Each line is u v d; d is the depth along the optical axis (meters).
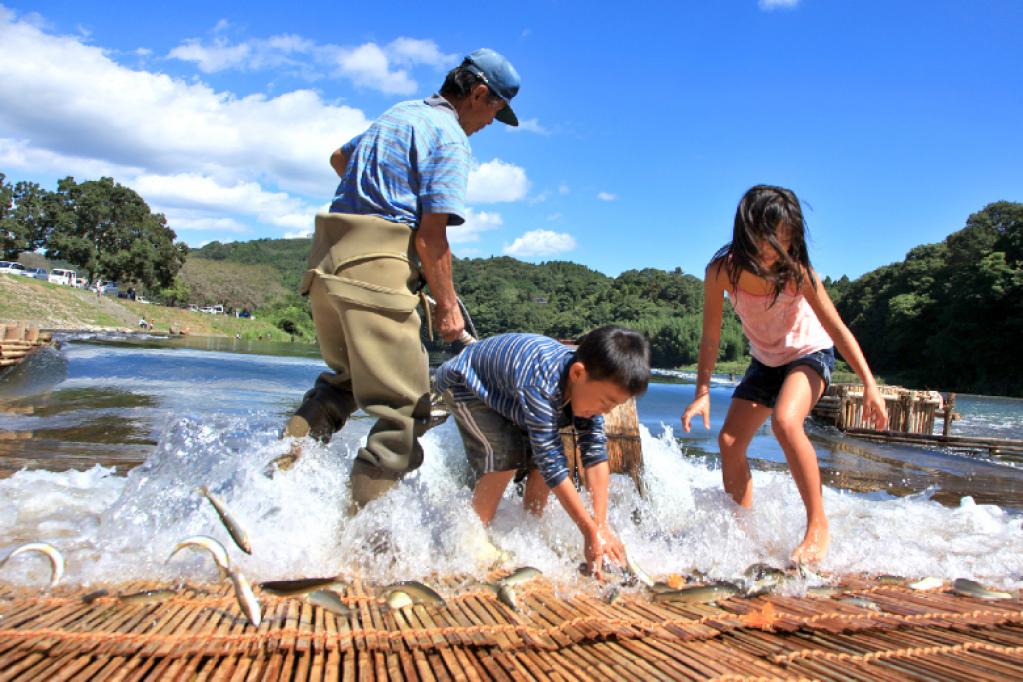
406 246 2.72
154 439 5.34
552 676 1.56
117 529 2.49
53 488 3.41
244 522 2.49
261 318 98.81
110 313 53.50
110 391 9.00
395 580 2.23
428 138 2.76
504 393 2.62
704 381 3.38
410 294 2.70
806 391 3.06
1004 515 4.20
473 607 1.98
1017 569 2.79
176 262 98.06
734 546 2.79
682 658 1.69
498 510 2.99
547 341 2.73
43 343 14.75
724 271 3.28
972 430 15.77
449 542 2.46
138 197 96.06
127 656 1.54
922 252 79.00
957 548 3.08
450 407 2.83
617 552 2.41
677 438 7.71
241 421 5.96
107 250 93.50
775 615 2.03
